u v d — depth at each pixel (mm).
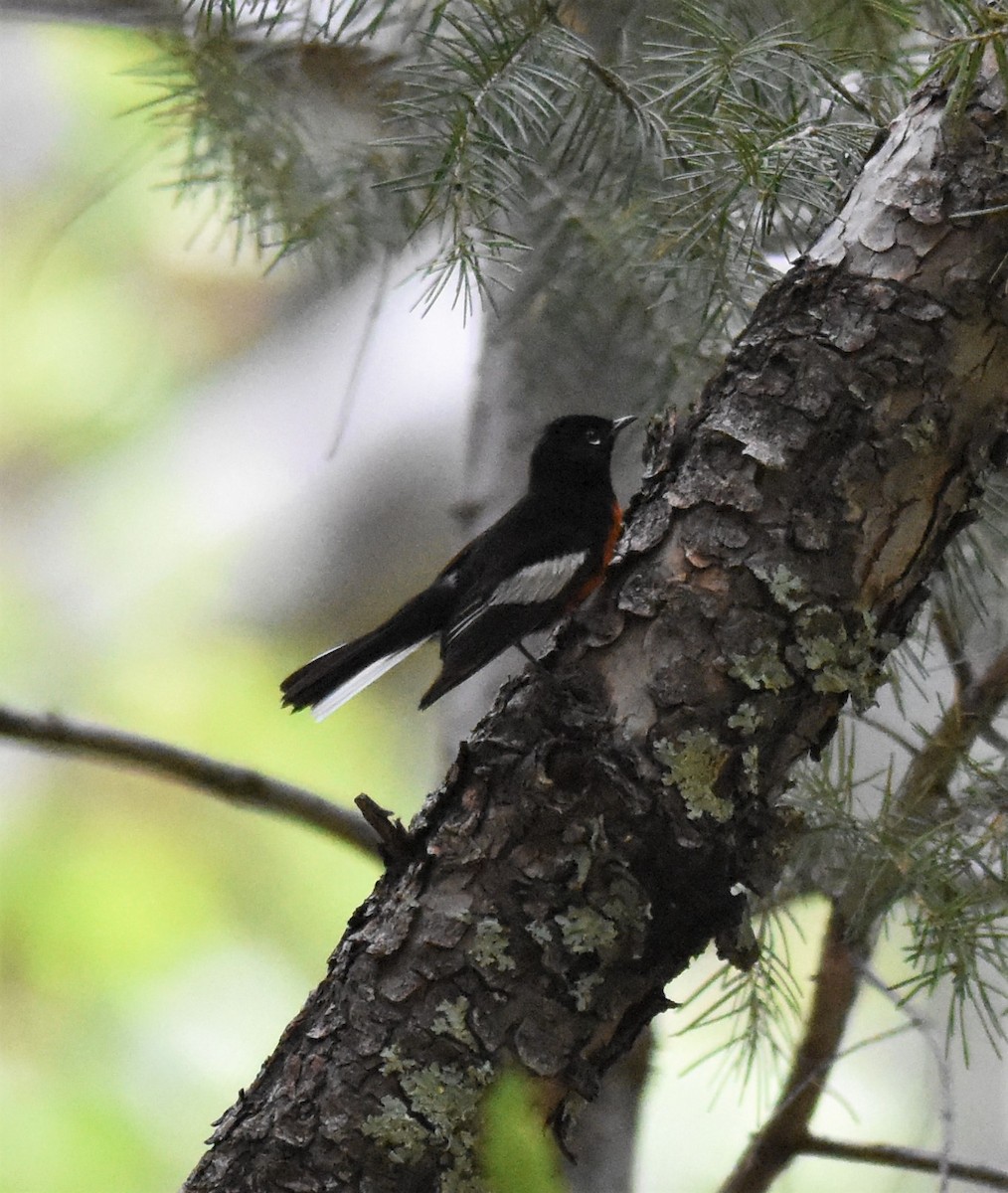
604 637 5996
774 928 6062
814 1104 6078
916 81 5977
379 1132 5969
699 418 6012
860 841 6020
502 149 6012
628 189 6031
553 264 6078
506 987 5977
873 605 5996
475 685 6129
